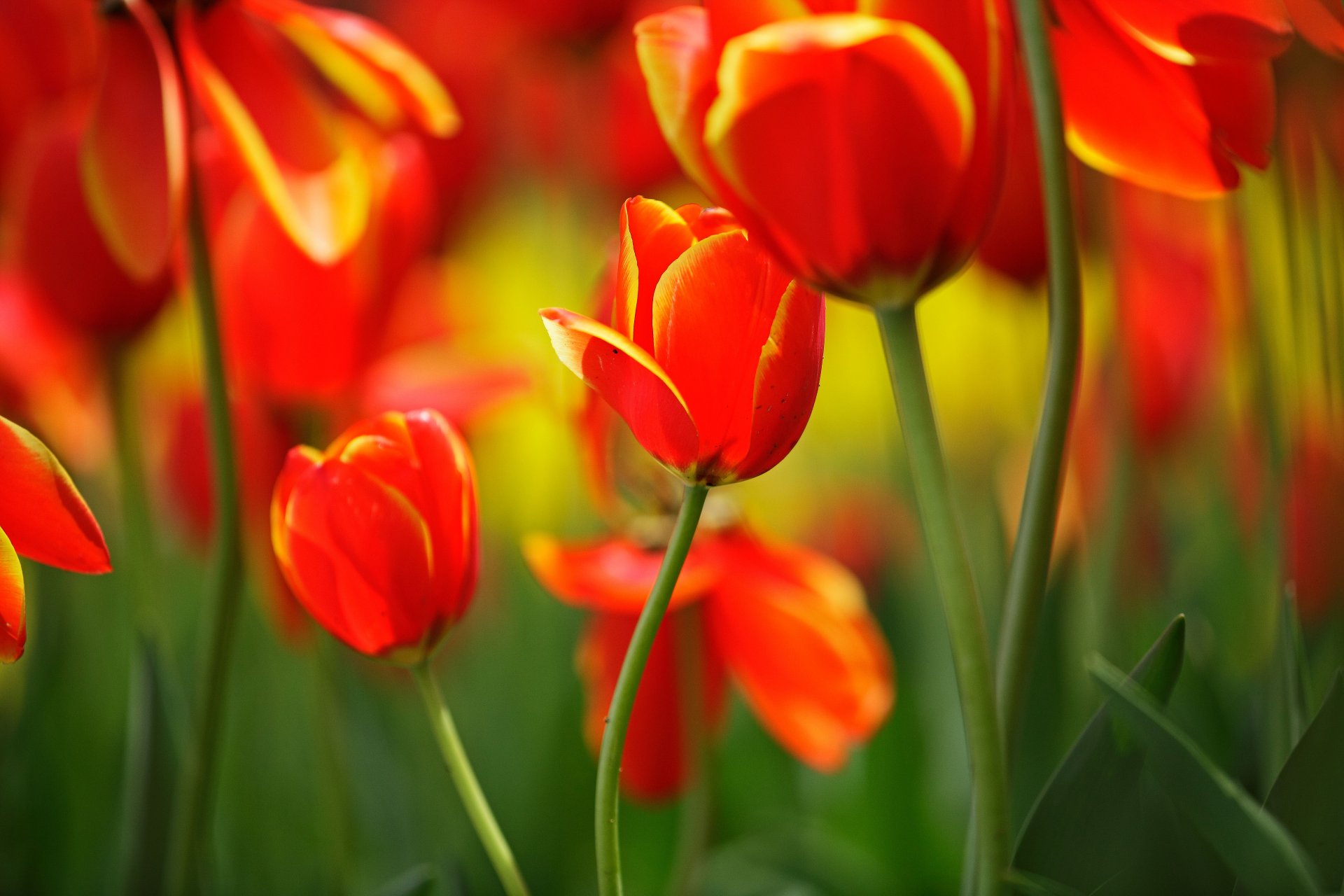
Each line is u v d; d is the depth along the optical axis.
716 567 1.03
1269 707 0.92
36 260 1.09
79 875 1.25
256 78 1.00
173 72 0.95
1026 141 1.06
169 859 0.98
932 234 0.82
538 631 1.65
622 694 0.84
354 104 1.11
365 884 1.38
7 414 1.31
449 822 1.40
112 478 1.50
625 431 1.06
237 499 0.94
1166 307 1.27
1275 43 0.84
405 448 0.88
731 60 0.81
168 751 0.99
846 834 1.53
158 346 1.65
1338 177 0.94
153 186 0.96
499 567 1.64
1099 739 0.85
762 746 1.54
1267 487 1.00
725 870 1.35
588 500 1.74
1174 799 0.82
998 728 0.83
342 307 1.09
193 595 1.73
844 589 1.06
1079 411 1.22
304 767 1.50
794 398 0.84
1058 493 0.85
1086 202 1.15
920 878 1.36
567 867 1.45
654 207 0.85
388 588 0.87
